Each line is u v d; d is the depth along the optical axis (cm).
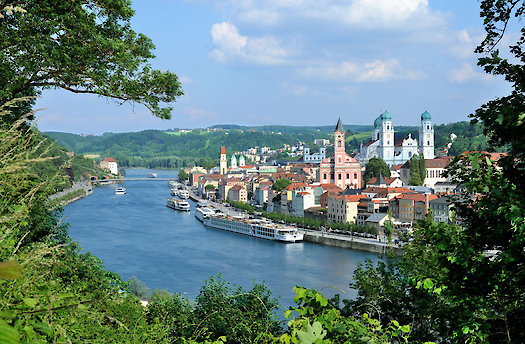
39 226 1088
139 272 9862
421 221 1598
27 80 2053
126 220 17212
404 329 917
